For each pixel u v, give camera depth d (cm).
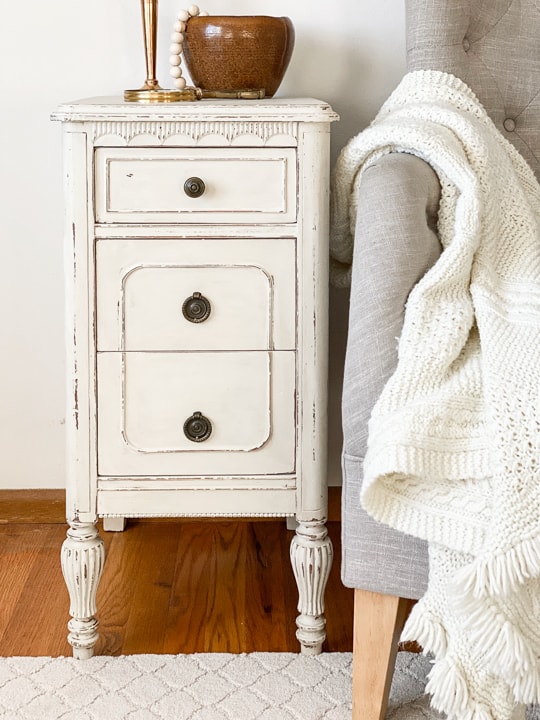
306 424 146
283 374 146
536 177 171
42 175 188
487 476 110
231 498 148
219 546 189
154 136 141
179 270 143
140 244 143
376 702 127
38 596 167
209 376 146
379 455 109
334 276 167
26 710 134
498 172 142
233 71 158
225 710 135
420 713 135
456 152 135
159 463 147
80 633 147
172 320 144
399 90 161
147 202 142
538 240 141
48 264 192
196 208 142
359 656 127
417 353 117
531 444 108
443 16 160
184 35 161
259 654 150
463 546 110
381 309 120
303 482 148
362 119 188
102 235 142
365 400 120
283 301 144
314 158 141
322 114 140
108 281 143
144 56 184
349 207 150
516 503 107
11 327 194
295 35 183
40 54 184
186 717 133
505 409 110
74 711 134
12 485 200
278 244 143
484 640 108
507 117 171
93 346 145
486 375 114
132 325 144
